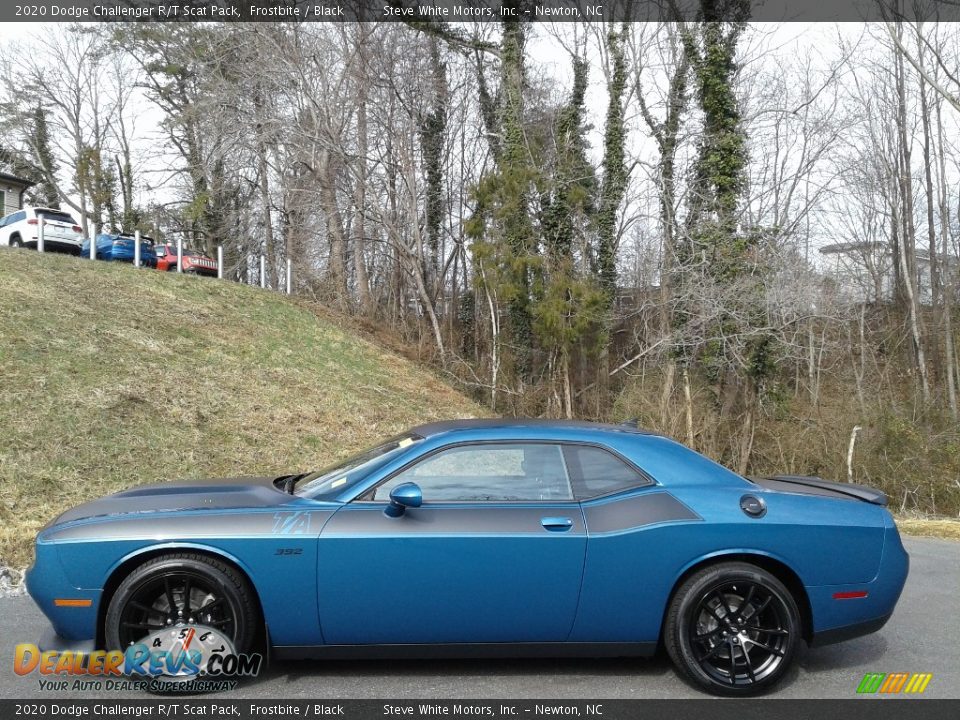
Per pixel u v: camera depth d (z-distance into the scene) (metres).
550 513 4.17
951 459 18.89
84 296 15.81
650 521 4.17
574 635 4.14
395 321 26.09
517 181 19.33
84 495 8.57
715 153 18.86
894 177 29.25
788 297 18.00
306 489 4.55
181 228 35.06
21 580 6.25
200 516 4.11
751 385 18.34
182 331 16.17
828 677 4.42
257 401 13.83
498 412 20.62
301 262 27.03
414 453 4.34
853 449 18.78
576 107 22.00
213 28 24.34
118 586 4.07
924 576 7.12
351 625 4.04
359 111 24.56
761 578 4.16
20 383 10.75
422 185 26.41
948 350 25.81
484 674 4.32
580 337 19.20
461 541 4.05
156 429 11.05
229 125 23.19
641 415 18.73
